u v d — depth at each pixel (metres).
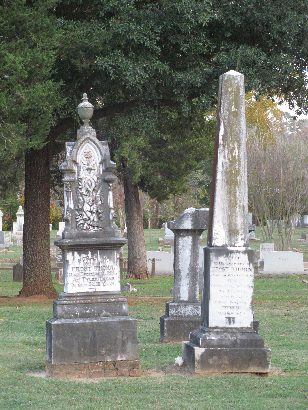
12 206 74.44
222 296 12.30
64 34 22.12
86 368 12.34
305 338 16.86
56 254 41.16
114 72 22.41
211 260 12.32
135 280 35.91
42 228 26.08
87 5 23.53
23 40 21.17
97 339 12.41
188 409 9.94
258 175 46.91
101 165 13.09
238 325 12.29
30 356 14.11
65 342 12.31
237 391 10.98
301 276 37.78
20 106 20.52
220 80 12.72
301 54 24.38
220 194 12.48
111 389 11.18
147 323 19.44
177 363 12.88
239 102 12.61
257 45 24.34
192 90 23.78
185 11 21.98
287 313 21.78
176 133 30.00
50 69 21.64
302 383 11.52
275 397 10.67
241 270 12.32
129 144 28.28
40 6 21.59
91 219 12.90
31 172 25.95
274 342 16.20
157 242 59.81
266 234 48.12
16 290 31.06
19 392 10.98
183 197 67.81
